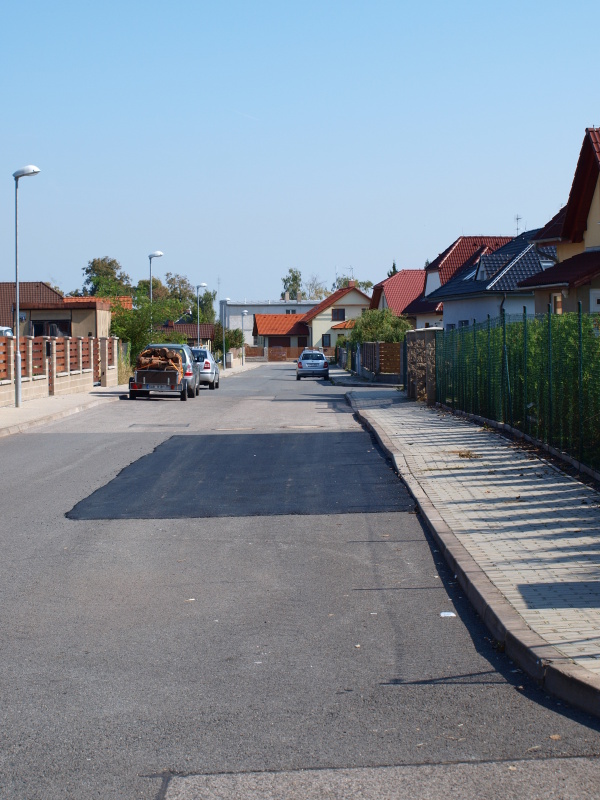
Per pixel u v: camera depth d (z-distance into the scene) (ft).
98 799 12.98
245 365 314.55
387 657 19.15
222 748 14.65
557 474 39.75
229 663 18.86
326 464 48.73
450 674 18.04
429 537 30.66
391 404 92.43
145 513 35.73
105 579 25.95
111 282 185.78
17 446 58.39
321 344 354.54
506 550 26.50
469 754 14.30
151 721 15.80
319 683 17.65
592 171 75.25
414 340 98.99
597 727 15.28
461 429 61.62
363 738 14.98
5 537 31.55
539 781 13.35
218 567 27.25
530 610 20.52
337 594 24.16
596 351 37.14
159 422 75.72
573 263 74.64
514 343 55.67
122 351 142.72
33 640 20.49
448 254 176.76
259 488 41.29
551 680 16.83
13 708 16.47
